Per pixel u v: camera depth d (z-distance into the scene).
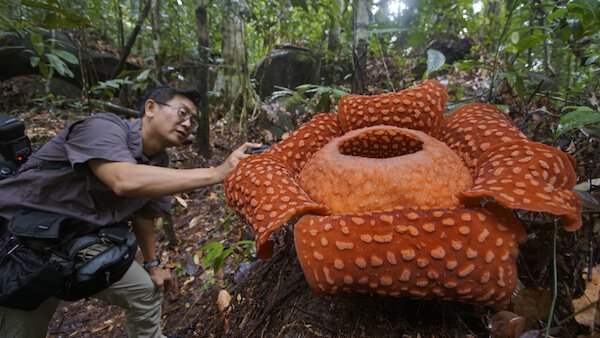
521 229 1.20
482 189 1.23
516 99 2.67
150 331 2.85
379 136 1.72
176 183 2.08
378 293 1.18
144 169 2.13
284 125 4.77
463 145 1.68
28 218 2.14
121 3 7.05
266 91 6.46
